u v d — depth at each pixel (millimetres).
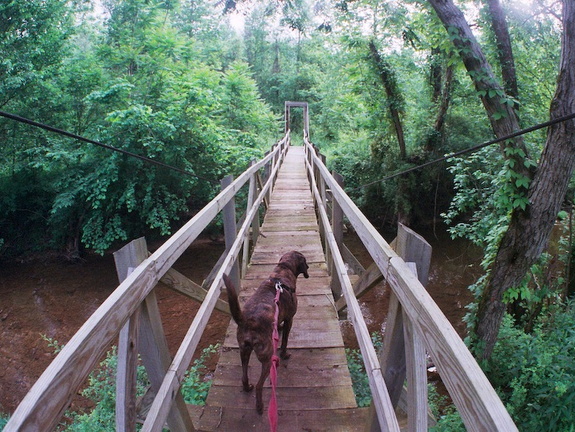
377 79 14523
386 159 16016
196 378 4684
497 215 7125
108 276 12625
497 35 7559
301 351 3145
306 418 2457
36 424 838
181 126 13016
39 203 13914
